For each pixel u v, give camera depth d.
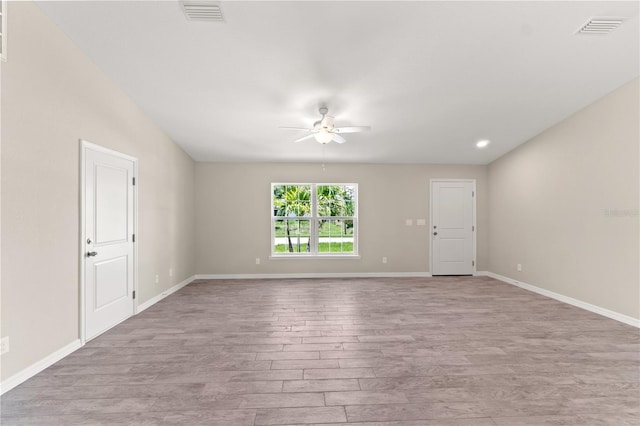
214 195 6.20
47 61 2.53
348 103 3.95
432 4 2.43
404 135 5.00
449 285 5.50
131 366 2.49
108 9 2.48
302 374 2.36
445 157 6.07
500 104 4.01
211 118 4.33
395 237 6.39
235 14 2.52
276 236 6.35
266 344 2.93
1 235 2.14
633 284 3.45
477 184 6.46
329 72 3.31
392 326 3.41
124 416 1.86
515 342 2.96
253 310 4.02
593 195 3.96
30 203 2.37
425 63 3.17
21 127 2.29
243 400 2.03
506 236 5.82
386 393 2.11
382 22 2.61
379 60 3.11
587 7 2.47
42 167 2.48
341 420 1.83
